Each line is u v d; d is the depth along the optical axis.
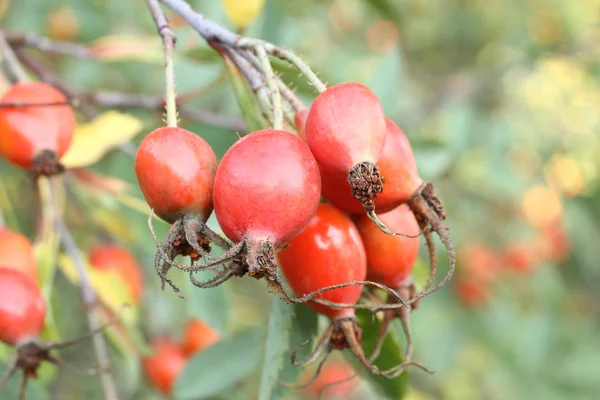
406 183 0.20
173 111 0.20
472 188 0.53
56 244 0.27
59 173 0.24
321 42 0.55
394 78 0.34
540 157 0.60
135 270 0.31
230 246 0.19
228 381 0.28
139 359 0.33
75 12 0.44
